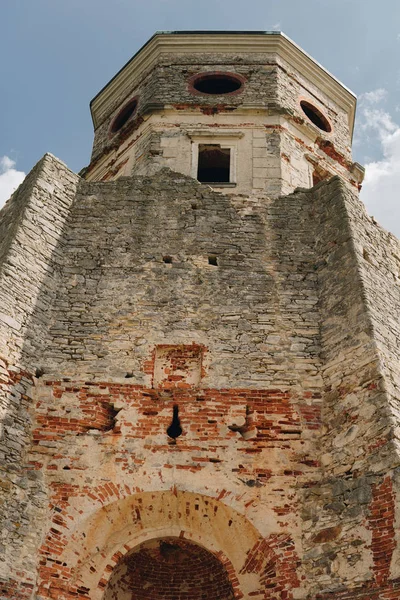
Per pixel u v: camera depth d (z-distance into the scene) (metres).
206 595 12.50
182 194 15.36
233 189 16.45
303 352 12.90
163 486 11.49
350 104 20.59
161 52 19.70
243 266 14.22
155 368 12.82
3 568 10.31
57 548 10.88
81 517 11.16
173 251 14.38
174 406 12.34
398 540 10.04
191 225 14.82
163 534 11.61
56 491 11.33
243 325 13.28
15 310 12.62
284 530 11.11
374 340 12.20
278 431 12.02
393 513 10.28
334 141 19.17
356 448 11.30
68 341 12.90
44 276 13.52
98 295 13.59
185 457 11.77
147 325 13.23
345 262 13.75
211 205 15.22
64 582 10.70
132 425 12.08
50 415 12.03
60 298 13.46
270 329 13.24
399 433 11.06
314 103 19.61
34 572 10.55
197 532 11.62
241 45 19.64
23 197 14.61
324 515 10.99
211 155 17.89
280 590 10.68
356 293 13.05
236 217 15.06
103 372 12.59
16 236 13.44
